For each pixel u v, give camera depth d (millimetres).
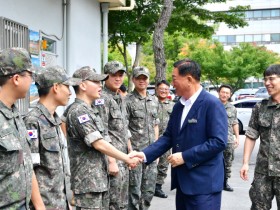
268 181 3525
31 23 5074
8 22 4309
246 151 3723
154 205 5484
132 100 4867
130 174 4453
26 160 2195
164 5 8438
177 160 2826
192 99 2904
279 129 3449
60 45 6148
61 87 2814
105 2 8164
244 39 46250
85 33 7219
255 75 25453
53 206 2695
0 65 2127
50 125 2764
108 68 4090
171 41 22781
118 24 11367
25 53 2193
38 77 2803
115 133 4035
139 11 11469
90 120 3160
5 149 2031
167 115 6430
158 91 6469
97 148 3139
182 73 2867
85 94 3324
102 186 3225
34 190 2436
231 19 11672
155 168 4871
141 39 11969
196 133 2865
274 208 5199
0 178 2039
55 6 5918
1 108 2111
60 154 2795
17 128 2166
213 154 2789
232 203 5574
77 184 3209
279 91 3484
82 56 7047
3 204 2057
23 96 2207
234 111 6527
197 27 12031
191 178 2854
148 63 27484
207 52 25484
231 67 25094
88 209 3191
